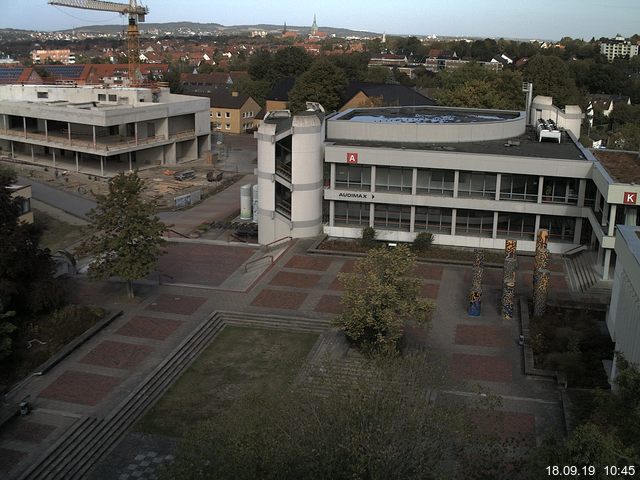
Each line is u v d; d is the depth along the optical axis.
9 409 37.34
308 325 48.72
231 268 60.59
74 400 38.88
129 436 36.25
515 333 47.69
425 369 31.36
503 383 40.91
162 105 108.12
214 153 123.44
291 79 158.88
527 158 61.50
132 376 41.53
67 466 33.72
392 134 69.88
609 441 21.56
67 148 104.69
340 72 139.75
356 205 67.88
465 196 64.88
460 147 68.12
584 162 60.12
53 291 48.53
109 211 50.38
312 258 62.53
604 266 53.22
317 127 64.38
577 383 40.28
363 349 43.66
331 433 25.70
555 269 59.81
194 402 39.34
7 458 33.84
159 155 111.00
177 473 25.11
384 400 27.14
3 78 162.25
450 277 58.53
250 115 153.62
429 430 26.78
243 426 26.59
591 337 45.38
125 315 50.00
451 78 132.25
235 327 49.06
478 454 28.89
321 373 34.62
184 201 85.69
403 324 47.09
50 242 71.06
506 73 129.75
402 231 66.50
